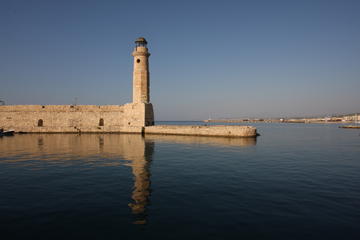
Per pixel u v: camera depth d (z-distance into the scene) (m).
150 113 46.44
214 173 13.50
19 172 13.55
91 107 47.09
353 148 25.62
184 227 6.99
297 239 6.38
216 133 38.91
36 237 6.40
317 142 32.38
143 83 44.22
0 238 6.31
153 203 8.81
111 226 7.04
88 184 11.20
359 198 9.38
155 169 14.51
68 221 7.33
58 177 12.47
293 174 13.30
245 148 24.75
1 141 30.97
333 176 12.88
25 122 46.22
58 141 31.14
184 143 29.12
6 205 8.52
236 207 8.45
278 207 8.45
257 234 6.61
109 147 25.09
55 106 46.81
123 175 12.95
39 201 8.95
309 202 8.94
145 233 6.64
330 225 7.14
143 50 44.16
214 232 6.71
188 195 9.69
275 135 46.78
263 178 12.40
